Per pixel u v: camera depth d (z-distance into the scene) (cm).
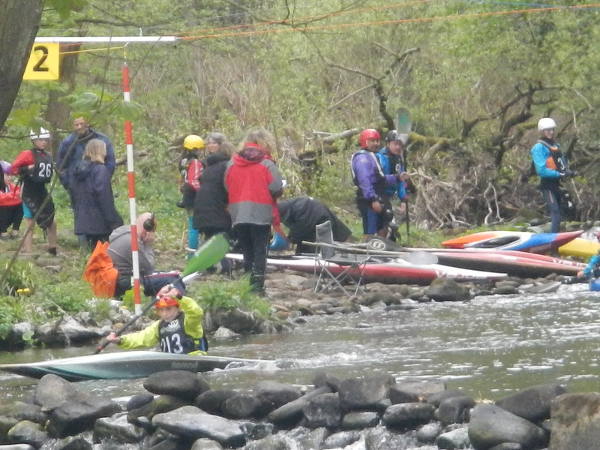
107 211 5322
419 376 2847
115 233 4419
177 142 9400
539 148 7038
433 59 9750
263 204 4912
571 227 8331
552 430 2006
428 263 5412
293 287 5634
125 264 4391
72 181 5347
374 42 9406
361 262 5525
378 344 3650
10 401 2823
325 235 5588
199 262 1911
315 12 9425
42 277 4844
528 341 3497
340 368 3083
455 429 2155
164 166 9169
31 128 1702
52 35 6881
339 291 5544
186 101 9712
